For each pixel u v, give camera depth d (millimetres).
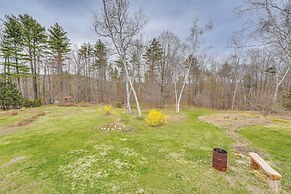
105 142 7109
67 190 3742
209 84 31406
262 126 10867
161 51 23688
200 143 7398
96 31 14070
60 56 27312
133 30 14656
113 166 4855
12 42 22266
